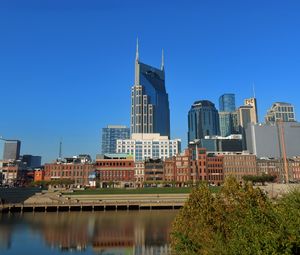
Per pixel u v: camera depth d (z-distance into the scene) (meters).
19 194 171.62
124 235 84.31
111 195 170.25
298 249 14.93
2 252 66.62
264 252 14.69
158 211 138.12
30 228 95.75
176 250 27.86
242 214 22.14
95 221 109.50
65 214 130.12
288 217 16.97
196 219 26.38
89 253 65.75
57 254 65.06
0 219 115.31
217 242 21.06
